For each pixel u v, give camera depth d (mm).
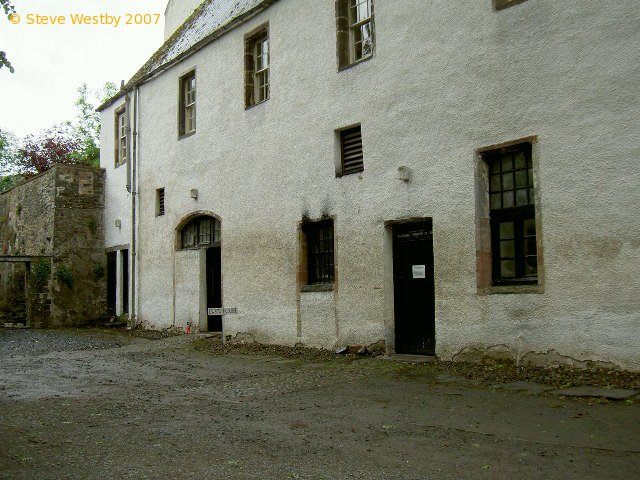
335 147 11008
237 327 13117
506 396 6746
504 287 8281
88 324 19906
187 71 15648
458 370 8344
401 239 10039
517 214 8391
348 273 10609
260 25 13055
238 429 5844
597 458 4598
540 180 7898
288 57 12203
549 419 5727
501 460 4660
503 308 8258
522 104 8172
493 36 8562
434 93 9320
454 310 8883
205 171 14672
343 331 10656
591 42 7520
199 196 14828
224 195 13906
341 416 6273
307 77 11703
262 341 12453
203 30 15992
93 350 13195
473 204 8695
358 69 10625
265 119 12766
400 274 10031
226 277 13609
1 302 24641
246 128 13320
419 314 9734
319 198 11266
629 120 7137
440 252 9102
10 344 14633
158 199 16891
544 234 7824
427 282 9633
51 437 5613
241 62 13656
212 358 11281
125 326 18641
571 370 7449
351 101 10734
